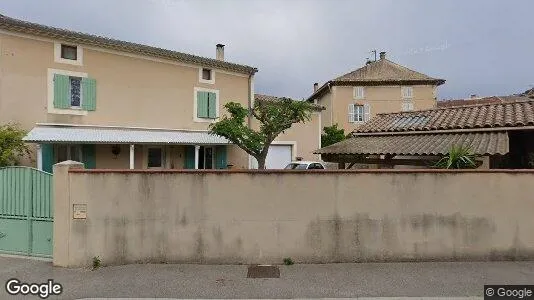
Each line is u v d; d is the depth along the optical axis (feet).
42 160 45.16
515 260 24.75
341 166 43.57
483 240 24.80
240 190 24.99
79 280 22.35
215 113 63.77
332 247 24.90
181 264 24.80
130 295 20.35
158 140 52.01
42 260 25.88
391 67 119.44
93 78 50.98
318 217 24.95
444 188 24.94
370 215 24.94
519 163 35.76
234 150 65.82
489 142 30.53
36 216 26.55
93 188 24.77
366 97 110.73
